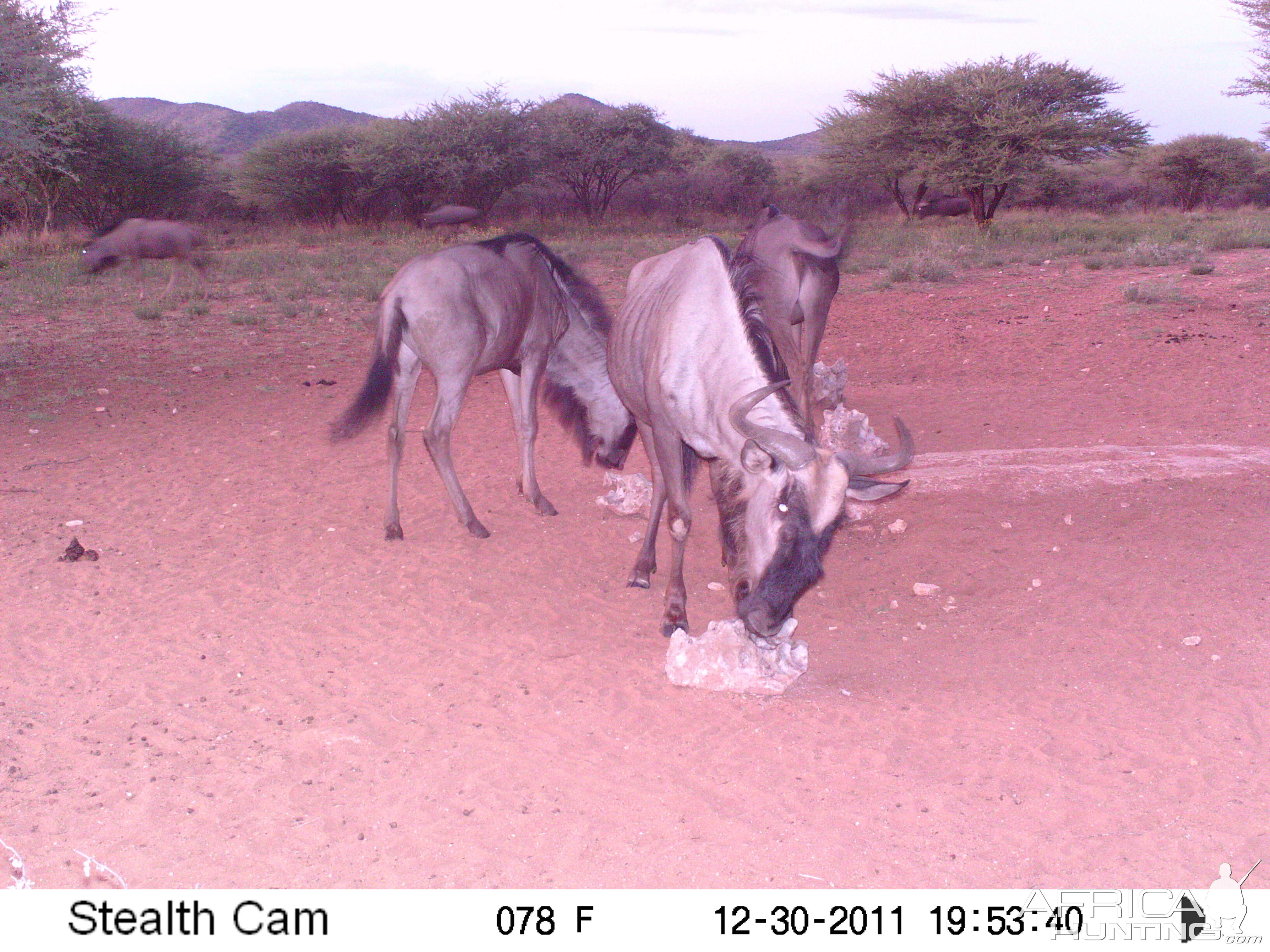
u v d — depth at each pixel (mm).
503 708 4938
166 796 4156
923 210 39969
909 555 7043
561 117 43594
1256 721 4727
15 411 10750
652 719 4855
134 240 19844
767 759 4492
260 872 3701
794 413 4637
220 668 5297
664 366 5371
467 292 6887
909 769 4402
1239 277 20031
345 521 7648
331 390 12078
